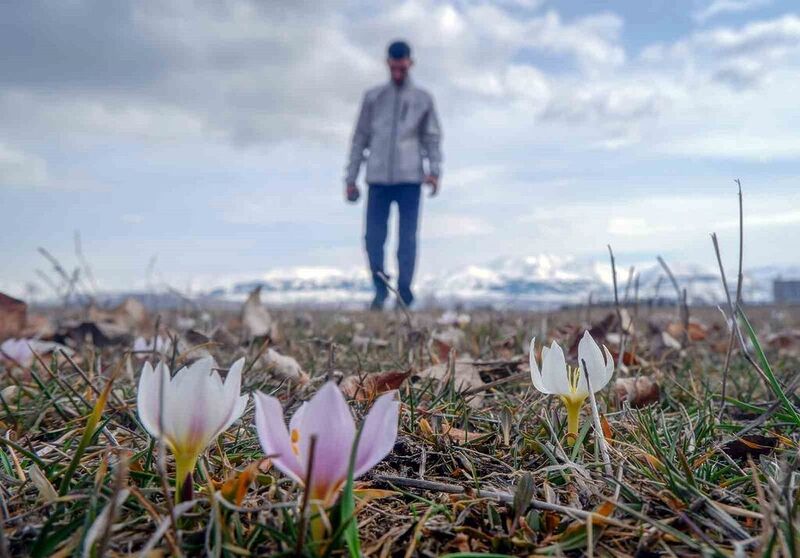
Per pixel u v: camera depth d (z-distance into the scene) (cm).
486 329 212
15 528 50
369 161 382
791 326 333
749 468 68
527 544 48
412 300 390
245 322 175
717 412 96
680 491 55
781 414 80
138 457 61
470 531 50
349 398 94
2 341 153
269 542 47
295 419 45
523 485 52
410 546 48
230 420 49
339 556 45
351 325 242
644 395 102
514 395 106
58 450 68
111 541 46
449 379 98
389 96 380
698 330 199
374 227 391
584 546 49
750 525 52
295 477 41
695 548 46
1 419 81
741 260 78
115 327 186
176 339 97
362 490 55
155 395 47
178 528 47
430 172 386
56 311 279
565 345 160
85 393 98
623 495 57
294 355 157
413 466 68
